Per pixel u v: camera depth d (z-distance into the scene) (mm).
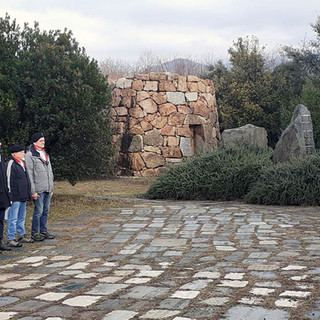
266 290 4992
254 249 7000
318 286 5078
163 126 21422
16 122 12055
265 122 26547
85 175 13336
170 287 5281
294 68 27344
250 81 27188
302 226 8656
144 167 20938
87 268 6328
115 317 4387
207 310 4477
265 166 12625
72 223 9664
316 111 19484
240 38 28500
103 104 12828
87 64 12711
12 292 5297
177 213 10492
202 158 13992
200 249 7172
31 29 12844
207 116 22688
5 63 12016
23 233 8148
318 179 11445
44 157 8352
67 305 4789
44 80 11906
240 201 12523
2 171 7473
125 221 9742
